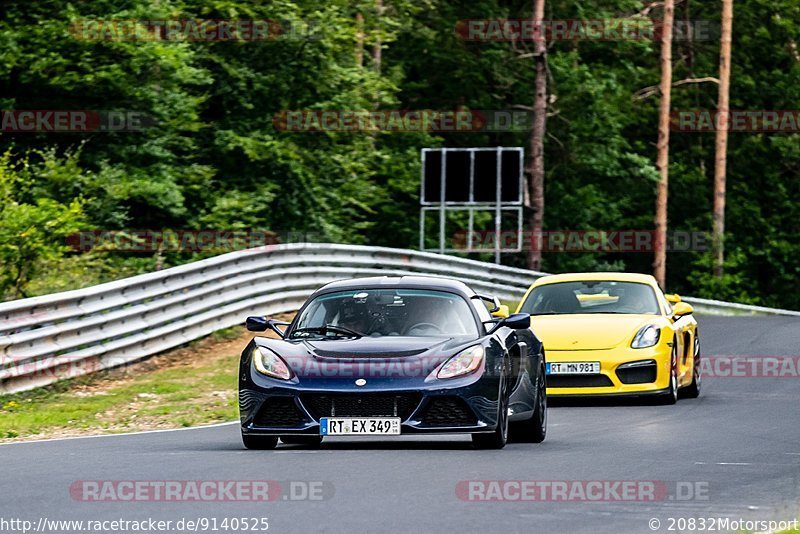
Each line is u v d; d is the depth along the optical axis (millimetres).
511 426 30188
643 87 133750
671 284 140500
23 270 53312
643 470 24906
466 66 116188
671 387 39750
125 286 47531
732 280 130500
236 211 75438
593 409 38594
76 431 35438
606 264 126438
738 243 143000
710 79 128375
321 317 29406
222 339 54719
